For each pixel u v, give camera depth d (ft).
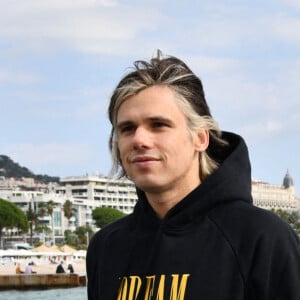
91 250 6.29
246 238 5.50
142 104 5.57
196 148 5.70
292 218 247.70
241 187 5.70
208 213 5.66
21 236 247.50
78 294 59.16
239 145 5.80
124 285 5.76
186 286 5.45
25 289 65.51
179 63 5.72
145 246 5.80
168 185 5.62
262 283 5.38
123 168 5.95
